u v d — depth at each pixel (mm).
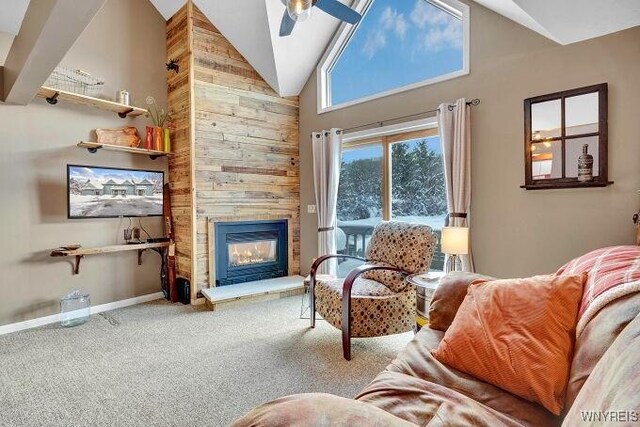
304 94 4836
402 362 1538
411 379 1350
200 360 2553
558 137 2629
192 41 3938
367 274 3174
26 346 2812
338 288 2875
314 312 3234
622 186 2387
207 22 4062
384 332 2637
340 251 4598
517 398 1243
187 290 4008
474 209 3146
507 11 2717
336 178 4293
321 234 4398
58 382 2236
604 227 2463
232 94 4273
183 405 1990
